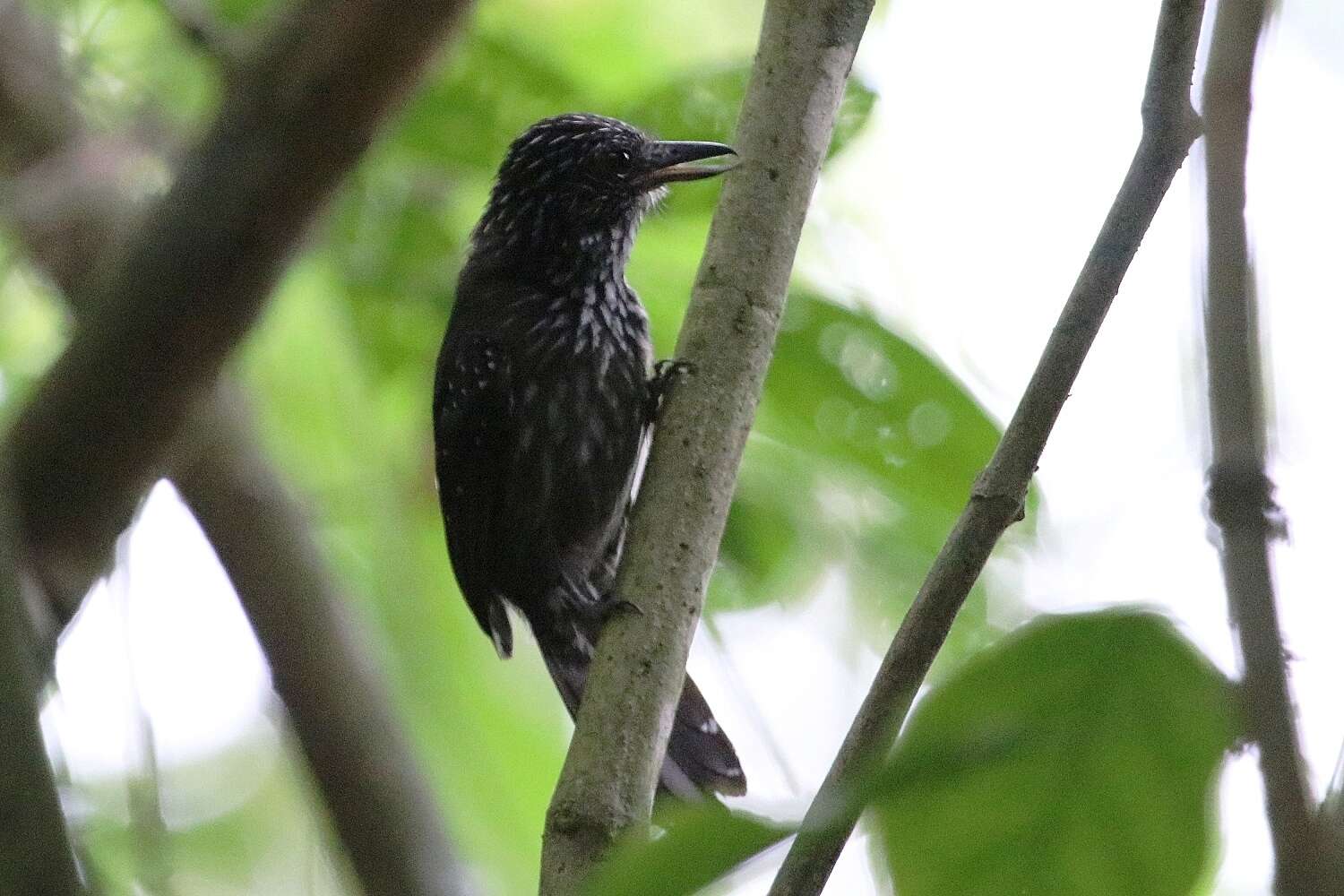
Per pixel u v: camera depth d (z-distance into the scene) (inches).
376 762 311.0
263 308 258.4
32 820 127.3
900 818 101.5
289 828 442.6
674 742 319.3
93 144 327.3
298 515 324.8
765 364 234.8
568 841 202.5
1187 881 97.9
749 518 321.1
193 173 252.5
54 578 264.8
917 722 95.8
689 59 402.6
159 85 343.0
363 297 341.7
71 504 262.8
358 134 250.5
